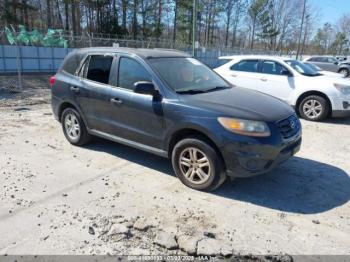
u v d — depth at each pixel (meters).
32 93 12.38
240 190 4.22
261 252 3.01
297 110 8.68
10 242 3.07
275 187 4.33
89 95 5.20
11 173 4.61
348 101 8.04
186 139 4.11
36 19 44.41
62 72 5.88
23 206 3.71
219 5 55.38
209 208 3.76
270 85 8.84
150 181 4.44
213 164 3.93
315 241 3.19
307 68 9.20
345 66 24.20
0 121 7.57
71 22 44.34
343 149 6.04
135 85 4.22
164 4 49.22
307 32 64.50
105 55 5.13
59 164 4.98
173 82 4.45
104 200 3.89
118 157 5.31
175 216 3.56
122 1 44.91
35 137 6.35
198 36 53.72
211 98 4.20
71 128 5.84
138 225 3.36
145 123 4.50
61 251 2.96
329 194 4.18
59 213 3.58
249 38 63.53
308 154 5.70
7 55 21.88
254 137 3.70
